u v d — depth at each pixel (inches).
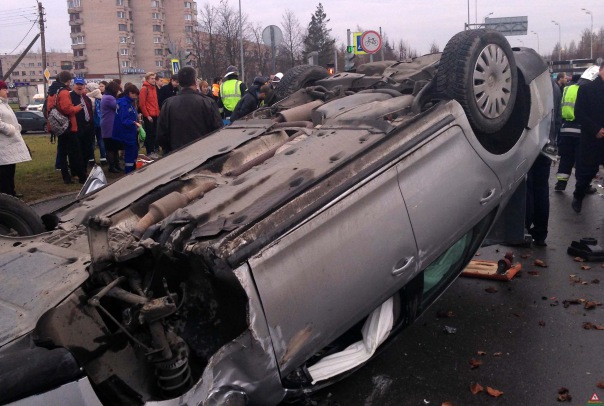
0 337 100.7
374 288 132.0
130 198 152.9
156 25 3523.6
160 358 109.2
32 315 105.0
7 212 151.9
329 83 210.7
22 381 89.8
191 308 122.0
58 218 154.8
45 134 1119.6
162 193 152.2
